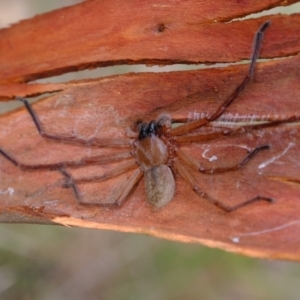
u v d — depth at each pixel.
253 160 0.29
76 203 0.30
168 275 0.41
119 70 0.40
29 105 0.31
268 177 0.28
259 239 0.28
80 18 0.30
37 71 0.30
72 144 0.31
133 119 0.30
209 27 0.29
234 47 0.29
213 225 0.28
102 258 0.42
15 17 0.42
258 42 0.28
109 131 0.31
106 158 0.31
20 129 0.31
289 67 0.29
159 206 0.29
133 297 0.41
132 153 0.31
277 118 0.29
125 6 0.29
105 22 0.30
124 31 0.29
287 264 0.41
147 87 0.30
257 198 0.28
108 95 0.30
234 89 0.29
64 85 0.31
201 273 0.41
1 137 0.31
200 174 0.30
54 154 0.31
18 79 0.31
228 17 0.29
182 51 0.29
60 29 0.30
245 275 0.41
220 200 0.29
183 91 0.30
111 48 0.30
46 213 0.29
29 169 0.31
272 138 0.29
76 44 0.30
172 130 0.30
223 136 0.30
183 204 0.29
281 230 0.28
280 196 0.28
